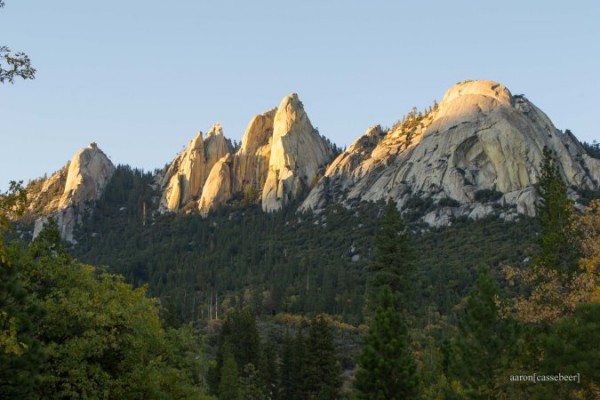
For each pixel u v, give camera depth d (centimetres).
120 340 3903
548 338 3325
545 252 5206
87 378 3653
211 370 9400
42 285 4100
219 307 16638
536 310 4350
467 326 5534
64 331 3712
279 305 15788
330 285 16075
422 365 7712
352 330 12700
